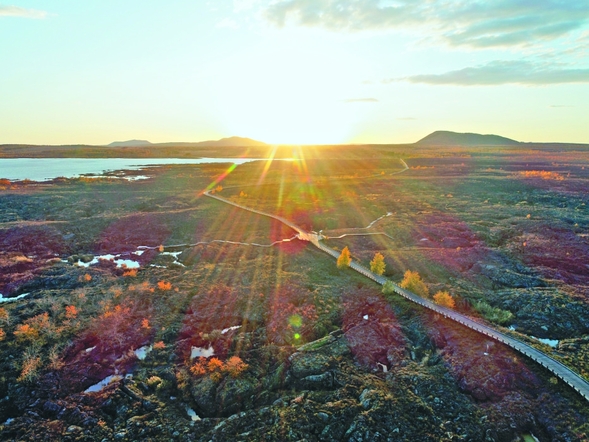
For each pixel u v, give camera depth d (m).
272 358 49.75
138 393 43.31
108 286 69.88
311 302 64.75
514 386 43.59
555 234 91.44
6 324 55.06
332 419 38.78
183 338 55.22
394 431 37.09
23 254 85.19
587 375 43.47
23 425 37.97
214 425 39.06
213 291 68.94
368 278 74.12
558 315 58.00
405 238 98.62
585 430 36.75
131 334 54.56
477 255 82.62
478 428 37.91
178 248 95.50
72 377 45.41
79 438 36.81
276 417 39.28
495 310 60.50
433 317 57.19
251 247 94.62
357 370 47.28
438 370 46.72
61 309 60.09
